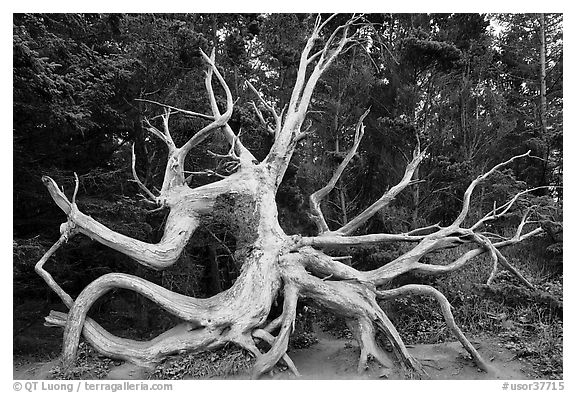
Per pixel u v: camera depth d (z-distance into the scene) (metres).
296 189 11.80
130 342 7.51
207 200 8.41
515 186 12.41
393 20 14.27
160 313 11.33
